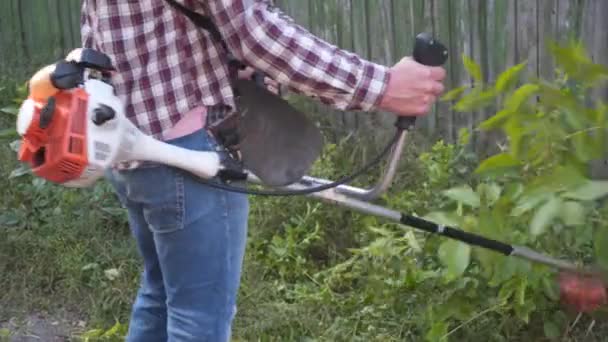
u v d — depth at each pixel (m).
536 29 5.00
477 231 3.04
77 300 4.70
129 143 2.61
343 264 4.38
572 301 2.89
